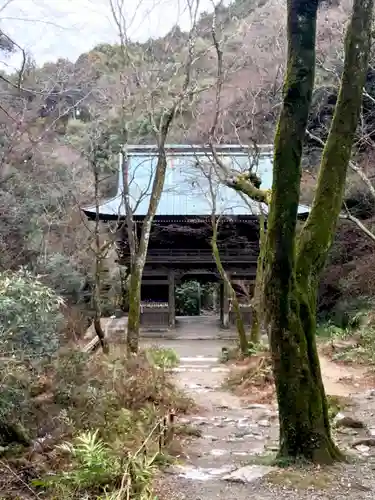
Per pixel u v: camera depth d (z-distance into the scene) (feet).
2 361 19.79
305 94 16.46
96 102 53.06
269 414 30.73
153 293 77.77
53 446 19.56
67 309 53.11
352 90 18.29
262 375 37.99
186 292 95.71
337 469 17.07
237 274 72.90
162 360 44.47
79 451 17.22
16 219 52.75
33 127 45.44
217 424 28.02
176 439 23.94
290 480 16.19
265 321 18.01
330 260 68.69
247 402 34.24
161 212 65.92
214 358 53.21
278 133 16.79
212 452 22.39
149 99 43.78
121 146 41.65
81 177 62.44
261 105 54.19
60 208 57.26
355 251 66.49
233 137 59.62
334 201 18.53
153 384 30.68
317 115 55.77
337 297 69.51
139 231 69.97
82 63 49.62
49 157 56.13
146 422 23.48
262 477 16.74
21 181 51.34
